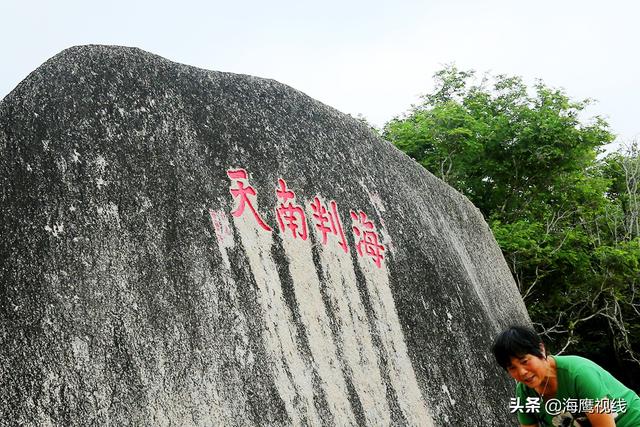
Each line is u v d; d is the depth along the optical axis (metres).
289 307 3.03
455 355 4.15
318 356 3.04
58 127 2.54
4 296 2.13
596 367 2.35
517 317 6.19
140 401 2.26
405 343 3.70
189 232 2.75
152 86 2.99
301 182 3.51
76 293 2.29
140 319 2.41
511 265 10.16
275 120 3.61
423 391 3.62
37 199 2.35
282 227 3.24
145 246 2.56
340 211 3.71
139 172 2.70
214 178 3.01
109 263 2.43
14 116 2.47
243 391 2.60
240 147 3.24
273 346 2.83
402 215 4.41
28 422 2.00
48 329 2.16
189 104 3.12
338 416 2.95
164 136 2.89
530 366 2.30
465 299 4.74
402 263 4.11
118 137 2.71
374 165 4.40
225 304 2.73
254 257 2.99
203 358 2.53
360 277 3.62
